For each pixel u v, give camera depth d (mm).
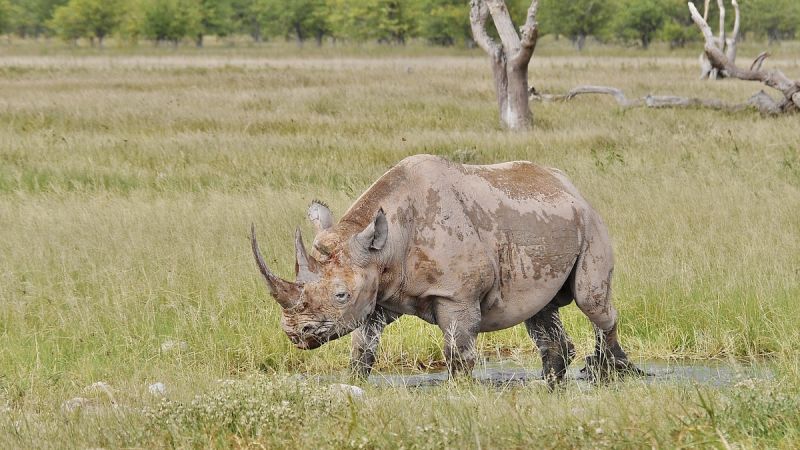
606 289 22562
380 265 20047
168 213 35875
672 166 44656
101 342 25047
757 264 29109
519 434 15359
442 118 67250
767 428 15398
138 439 16203
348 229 20172
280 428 16312
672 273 28328
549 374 22328
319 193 39719
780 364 22031
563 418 16328
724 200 37344
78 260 30156
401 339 25562
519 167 22344
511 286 21406
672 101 71688
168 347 24688
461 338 20781
